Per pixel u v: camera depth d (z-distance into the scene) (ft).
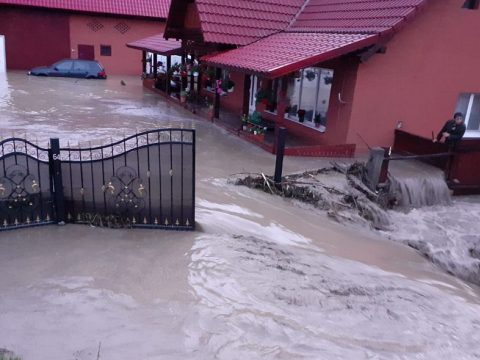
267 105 50.78
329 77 42.80
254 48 44.68
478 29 42.19
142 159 21.59
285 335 14.69
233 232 23.21
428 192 35.70
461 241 29.58
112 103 61.72
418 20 39.58
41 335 13.82
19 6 94.58
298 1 52.80
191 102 62.13
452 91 43.39
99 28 102.22
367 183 34.37
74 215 22.49
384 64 39.58
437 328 17.12
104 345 13.41
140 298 16.31
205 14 47.73
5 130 41.65
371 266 23.11
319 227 26.78
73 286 16.96
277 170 30.81
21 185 21.27
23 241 20.62
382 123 41.34
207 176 31.91
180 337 14.02
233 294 16.98
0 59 88.43
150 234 21.98
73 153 30.60
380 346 14.99
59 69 88.22
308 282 18.86
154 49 71.26
